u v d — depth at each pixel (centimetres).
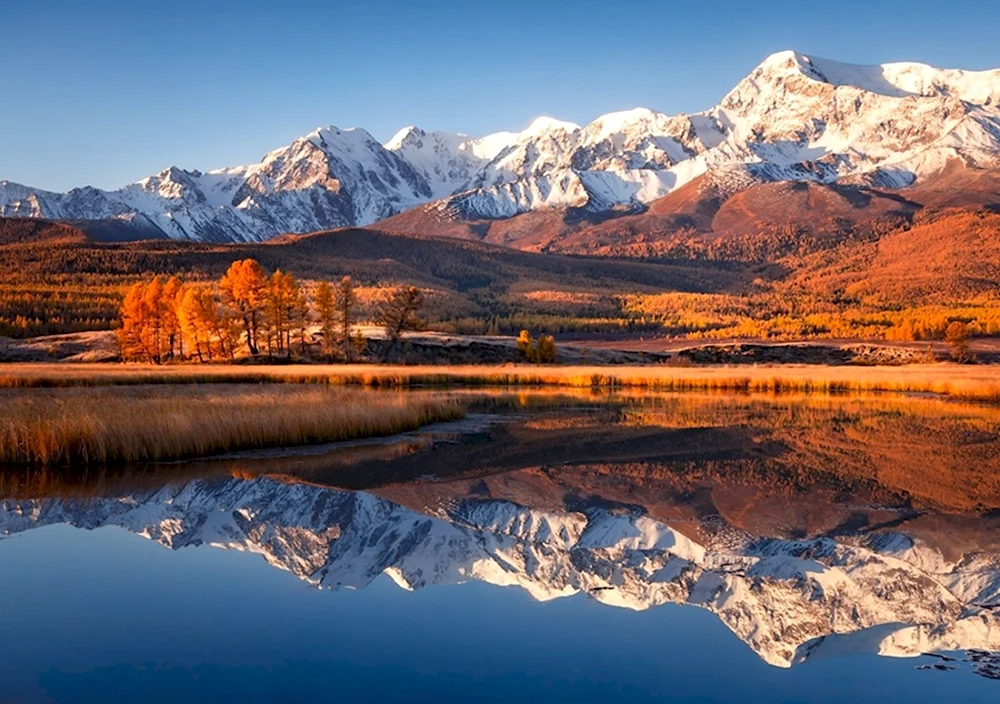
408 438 3319
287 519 1786
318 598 1237
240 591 1273
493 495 2088
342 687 921
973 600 1227
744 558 1474
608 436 3466
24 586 1296
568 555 1492
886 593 1270
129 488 2138
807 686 918
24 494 2056
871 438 3412
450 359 10562
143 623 1117
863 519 1816
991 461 2734
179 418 2719
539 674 962
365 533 1653
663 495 2108
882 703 877
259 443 2911
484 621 1140
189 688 920
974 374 8031
